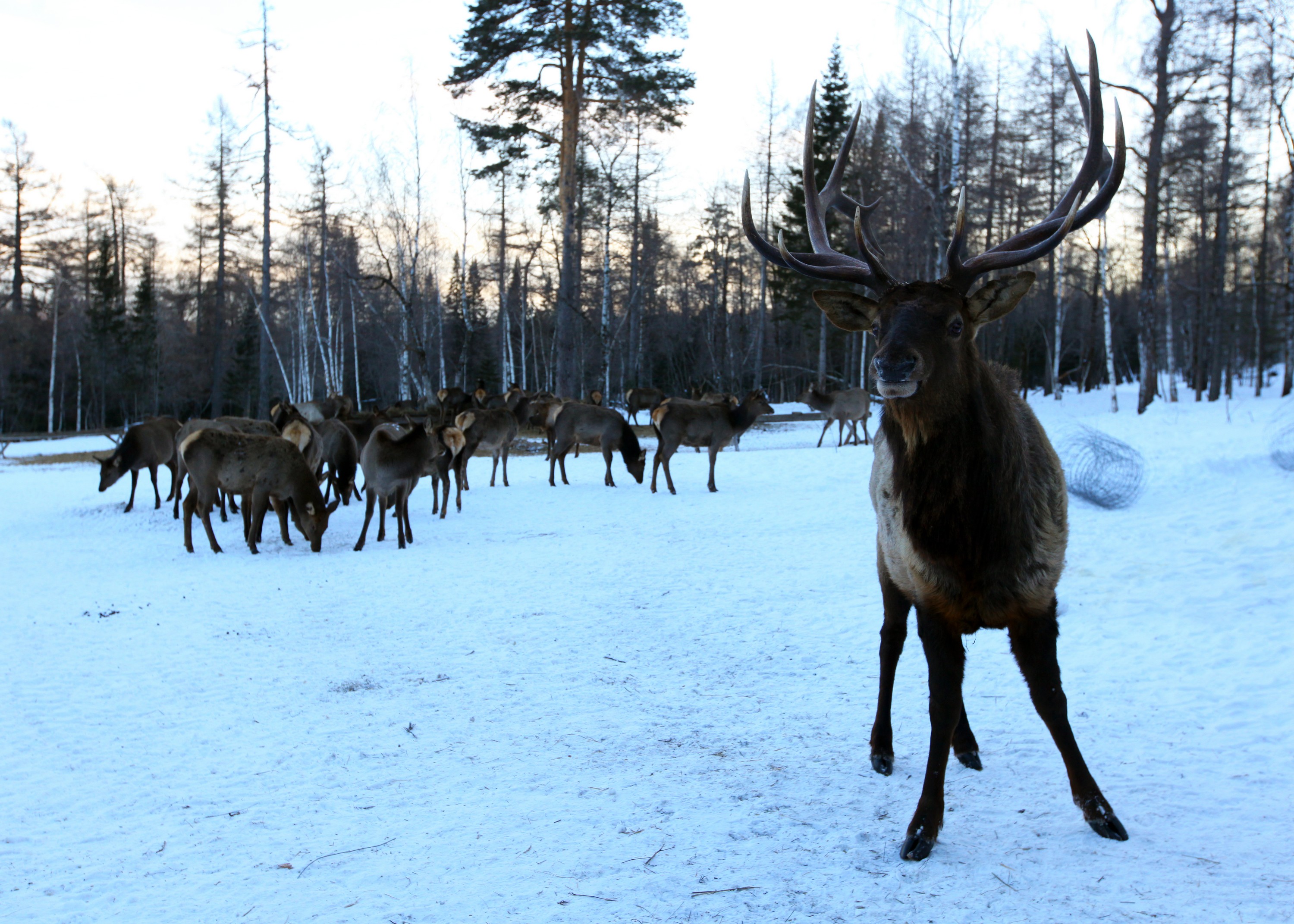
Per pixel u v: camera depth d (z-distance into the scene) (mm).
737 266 50031
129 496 18188
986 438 3545
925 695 5652
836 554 10312
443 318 51812
